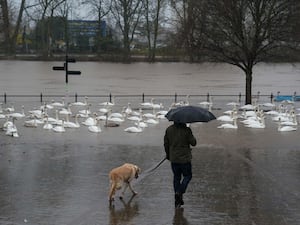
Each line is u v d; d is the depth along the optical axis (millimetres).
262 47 35812
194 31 36125
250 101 36344
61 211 11188
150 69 91625
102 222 10422
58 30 120500
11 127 23500
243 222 10414
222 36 35375
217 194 12672
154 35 107875
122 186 12586
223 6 34531
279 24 34406
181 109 11586
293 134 24156
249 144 21156
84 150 19375
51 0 105875
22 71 83625
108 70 89000
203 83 64312
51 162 16891
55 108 34719
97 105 37719
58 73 80938
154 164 16641
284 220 10562
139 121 26531
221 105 38719
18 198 12258
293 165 16609
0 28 74938
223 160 17469
